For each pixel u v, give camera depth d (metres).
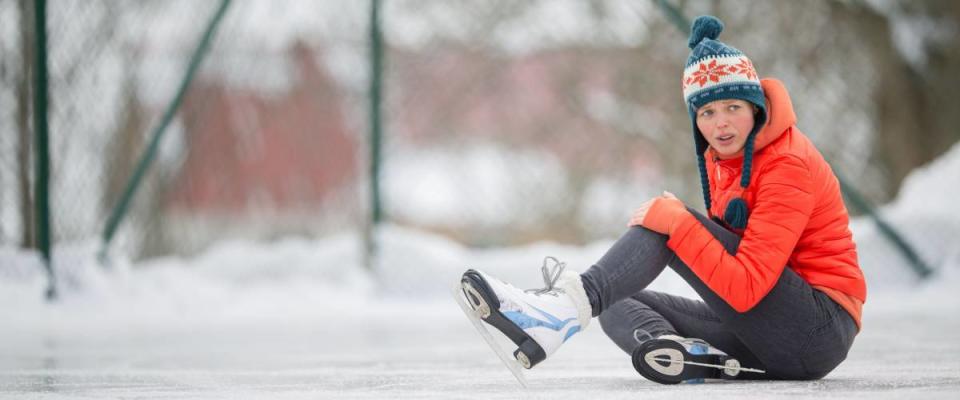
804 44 28.98
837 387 7.77
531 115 28.84
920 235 23.12
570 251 23.48
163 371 10.68
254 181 27.20
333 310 22.80
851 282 7.94
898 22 29.66
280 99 27.38
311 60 27.47
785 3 28.84
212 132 26.50
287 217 27.53
